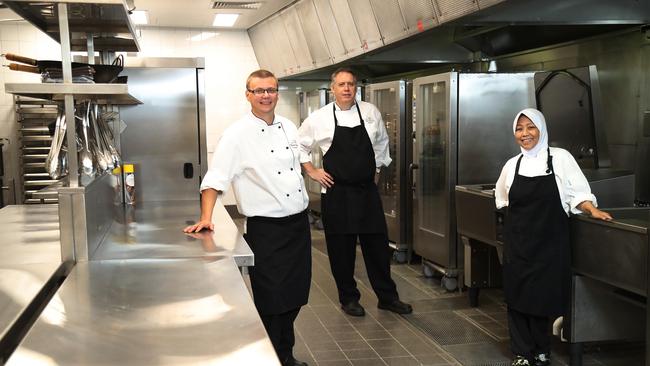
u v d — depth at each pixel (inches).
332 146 160.2
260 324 61.4
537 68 194.7
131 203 156.3
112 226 122.7
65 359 52.1
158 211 144.6
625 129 161.2
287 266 117.3
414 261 232.7
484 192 154.2
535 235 123.5
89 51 137.9
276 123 116.7
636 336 128.9
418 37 185.0
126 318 63.6
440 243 193.9
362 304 180.1
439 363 135.0
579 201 121.2
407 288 196.1
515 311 130.6
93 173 109.6
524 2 146.9
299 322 164.4
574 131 151.7
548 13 147.1
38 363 51.2
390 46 204.1
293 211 117.1
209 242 105.7
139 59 163.9
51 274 84.2
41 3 99.7
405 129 224.4
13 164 302.4
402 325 160.9
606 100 167.9
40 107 283.9
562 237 123.1
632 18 147.3
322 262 239.1
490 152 187.3
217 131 353.4
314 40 267.6
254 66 355.6
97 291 75.0
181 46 343.3
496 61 215.2
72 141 95.2
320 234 305.1
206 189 115.3
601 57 168.4
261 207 115.9
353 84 159.6
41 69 110.4
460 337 151.1
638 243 106.7
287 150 116.3
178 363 51.3
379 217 164.4
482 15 149.3
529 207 124.3
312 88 354.9
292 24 284.5
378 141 166.1
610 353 137.8
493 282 171.5
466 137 185.6
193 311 66.1
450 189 186.7
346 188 160.9
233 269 86.4
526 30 179.6
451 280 190.1
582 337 126.7
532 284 124.0
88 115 114.7
